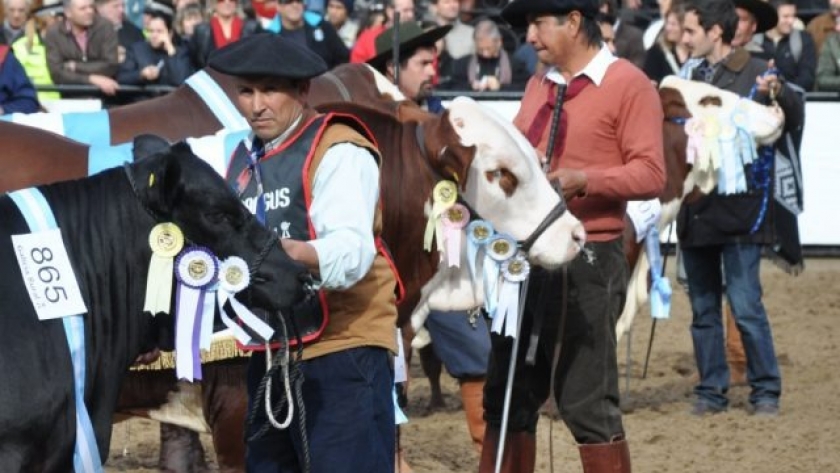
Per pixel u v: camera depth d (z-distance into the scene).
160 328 7.30
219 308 7.03
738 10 14.05
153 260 7.03
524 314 9.20
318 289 7.11
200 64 19.73
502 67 21.00
